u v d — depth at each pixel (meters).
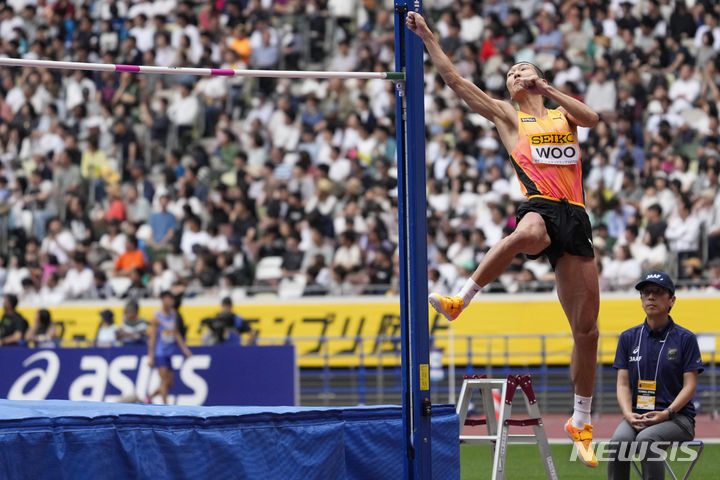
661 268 38.53
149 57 50.22
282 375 32.22
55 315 40.44
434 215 40.97
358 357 38.44
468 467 25.19
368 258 40.44
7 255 45.31
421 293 15.48
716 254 39.38
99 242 45.03
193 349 32.94
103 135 48.41
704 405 37.97
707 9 47.53
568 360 37.59
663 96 44.41
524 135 14.82
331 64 49.88
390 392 38.66
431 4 50.59
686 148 43.38
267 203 44.38
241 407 16.61
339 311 39.00
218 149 47.56
